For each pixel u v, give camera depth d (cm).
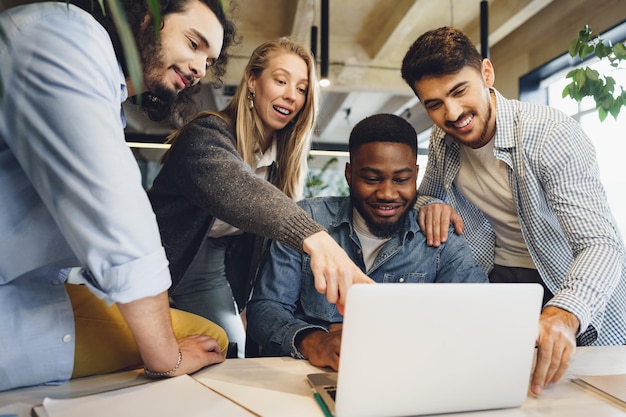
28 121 68
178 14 95
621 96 221
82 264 72
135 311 74
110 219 68
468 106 128
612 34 333
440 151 159
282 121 167
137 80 46
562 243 137
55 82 67
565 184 121
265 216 91
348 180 136
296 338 102
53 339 79
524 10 363
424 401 67
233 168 108
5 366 75
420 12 385
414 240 133
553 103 420
